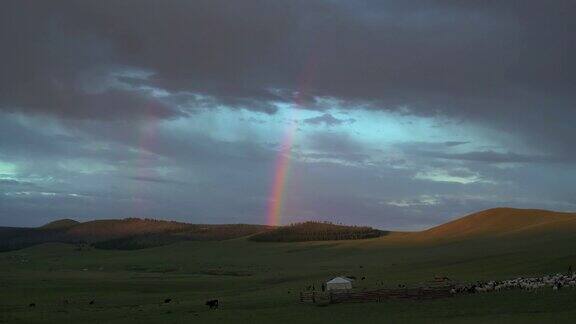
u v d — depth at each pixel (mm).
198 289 107250
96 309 72562
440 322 45500
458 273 103938
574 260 96438
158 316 61219
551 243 142125
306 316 55562
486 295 59812
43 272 167625
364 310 56781
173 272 172000
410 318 49781
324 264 186500
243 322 53875
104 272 173125
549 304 50531
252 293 89188
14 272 164250
